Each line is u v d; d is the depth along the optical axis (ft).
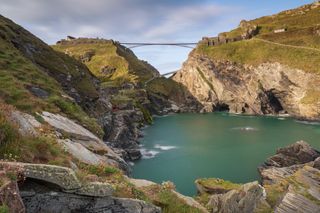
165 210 55.88
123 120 325.62
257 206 132.26
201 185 159.43
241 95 645.92
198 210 60.34
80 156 69.77
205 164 247.09
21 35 239.09
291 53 608.60
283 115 582.35
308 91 534.37
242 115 594.24
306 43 635.66
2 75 115.85
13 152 44.65
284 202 135.95
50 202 36.42
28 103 94.48
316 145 308.60
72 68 268.00
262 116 574.15
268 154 274.16
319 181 161.99
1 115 47.80
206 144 316.81
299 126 427.33
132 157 257.75
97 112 258.78
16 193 31.42
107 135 269.64
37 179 36.50
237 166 241.76
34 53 233.76
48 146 54.34
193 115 608.60
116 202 41.83
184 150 291.58
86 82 269.23
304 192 146.51
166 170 232.94
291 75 566.36
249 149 292.81
